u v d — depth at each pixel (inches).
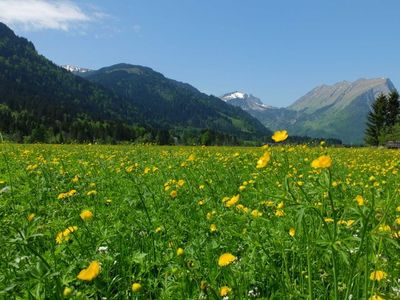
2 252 162.7
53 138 3058.6
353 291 124.8
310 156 553.6
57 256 164.7
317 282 141.6
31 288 131.9
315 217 153.9
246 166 501.4
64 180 412.8
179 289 142.6
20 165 574.2
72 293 120.4
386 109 4151.1
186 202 290.7
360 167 538.0
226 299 141.2
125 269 176.7
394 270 130.7
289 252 163.5
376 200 133.5
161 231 213.9
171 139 4547.2
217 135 5044.3
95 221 242.7
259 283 152.9
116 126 6318.9
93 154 882.8
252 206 257.4
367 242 105.7
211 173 433.1
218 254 181.6
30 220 175.2
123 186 391.5
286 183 121.3
